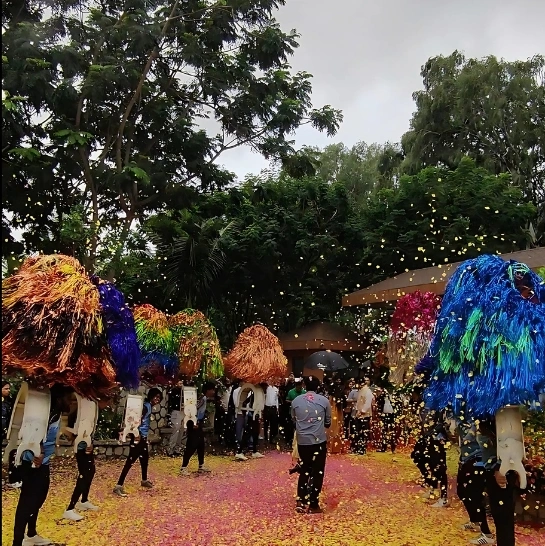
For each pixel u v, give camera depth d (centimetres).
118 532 510
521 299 430
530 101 2031
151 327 876
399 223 1464
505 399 407
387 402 957
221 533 512
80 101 1064
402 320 773
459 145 2020
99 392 525
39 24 1026
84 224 1100
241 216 1527
